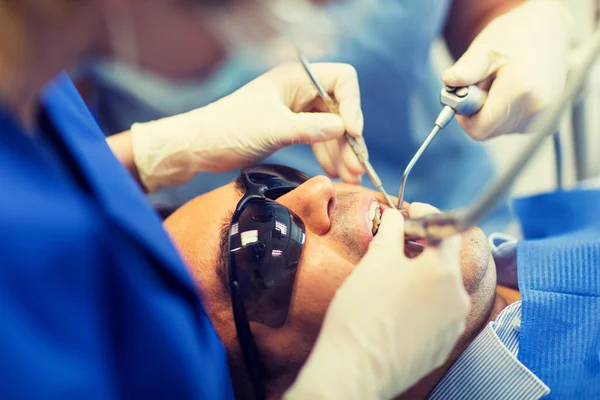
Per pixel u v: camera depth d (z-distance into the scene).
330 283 0.99
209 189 1.66
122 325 0.69
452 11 1.64
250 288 0.97
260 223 0.99
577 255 1.10
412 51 1.59
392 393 0.90
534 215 1.38
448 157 1.75
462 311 0.88
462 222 0.67
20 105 0.62
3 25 0.52
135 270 0.69
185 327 0.75
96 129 0.85
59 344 0.60
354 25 1.40
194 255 1.06
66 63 0.57
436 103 1.72
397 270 0.90
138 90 1.49
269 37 0.60
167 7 0.53
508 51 1.26
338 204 1.07
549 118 0.56
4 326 0.55
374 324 0.87
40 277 0.58
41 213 0.59
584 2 1.79
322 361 0.87
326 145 1.28
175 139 1.31
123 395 0.70
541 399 0.99
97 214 0.68
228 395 0.90
